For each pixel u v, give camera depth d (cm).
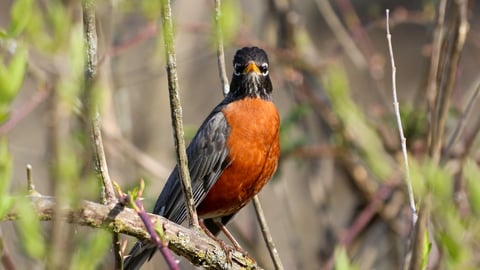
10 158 568
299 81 1231
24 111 970
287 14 1284
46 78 972
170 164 1338
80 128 750
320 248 1230
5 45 680
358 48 1395
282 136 1213
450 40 755
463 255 661
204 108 1577
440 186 655
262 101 1011
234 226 1251
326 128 1303
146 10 1057
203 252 776
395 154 1168
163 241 637
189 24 1205
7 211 579
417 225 652
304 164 1279
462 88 1588
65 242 566
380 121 1223
